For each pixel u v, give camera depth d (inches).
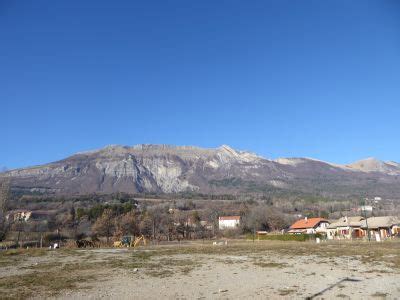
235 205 6742.1
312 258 1295.5
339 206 6737.2
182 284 767.7
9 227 2733.8
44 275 926.4
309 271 944.9
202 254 1576.0
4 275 944.3
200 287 729.6
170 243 2999.5
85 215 4680.1
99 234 3804.1
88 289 717.9
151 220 4249.5
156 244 2849.4
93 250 1991.9
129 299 625.3
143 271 990.4
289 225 5032.0
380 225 3533.5
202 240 3570.4
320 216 5615.2
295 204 7155.5
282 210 6387.8
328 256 1353.3
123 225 3816.4
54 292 690.2
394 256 1273.4
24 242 3078.2
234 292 673.6
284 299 611.2
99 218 4008.4
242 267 1060.5
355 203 7194.9
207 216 5610.2
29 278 869.2
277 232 4360.2
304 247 1946.4
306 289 690.2
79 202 6678.2
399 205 6865.2
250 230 4621.1
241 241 3270.2
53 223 4057.6
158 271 989.2
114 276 896.3
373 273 880.9
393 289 676.1
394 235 3383.4
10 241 3161.9
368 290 670.5
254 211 5004.9
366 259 1203.9
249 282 781.3
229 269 1017.5
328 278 816.3
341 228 3801.7
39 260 1376.7
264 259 1300.4
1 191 2645.2
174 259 1347.2
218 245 2407.7
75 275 920.9
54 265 1173.7
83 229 4200.3
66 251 1894.7
